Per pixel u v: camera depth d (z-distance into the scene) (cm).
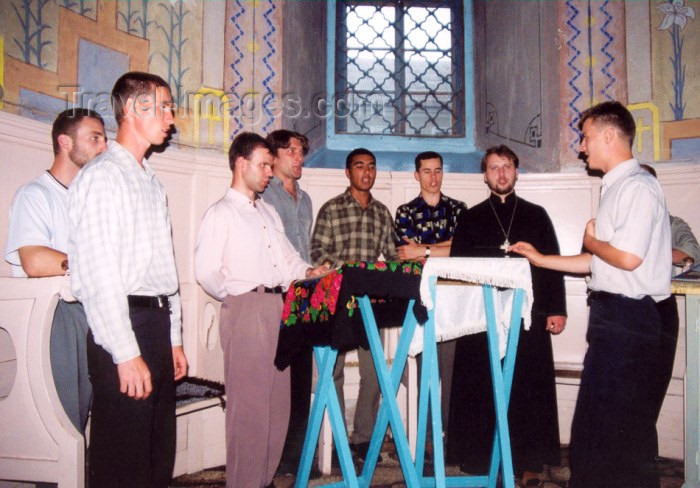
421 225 358
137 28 331
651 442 218
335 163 425
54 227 235
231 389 248
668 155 368
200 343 340
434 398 214
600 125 231
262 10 385
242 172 264
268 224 271
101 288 164
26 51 276
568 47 392
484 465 288
